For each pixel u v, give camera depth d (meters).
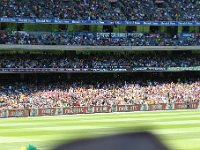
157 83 72.81
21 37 68.25
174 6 81.12
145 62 75.06
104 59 73.12
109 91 62.91
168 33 78.50
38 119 48.19
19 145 31.34
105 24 73.25
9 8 68.25
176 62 76.88
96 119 48.41
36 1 71.50
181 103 61.50
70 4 73.88
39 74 68.44
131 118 49.88
